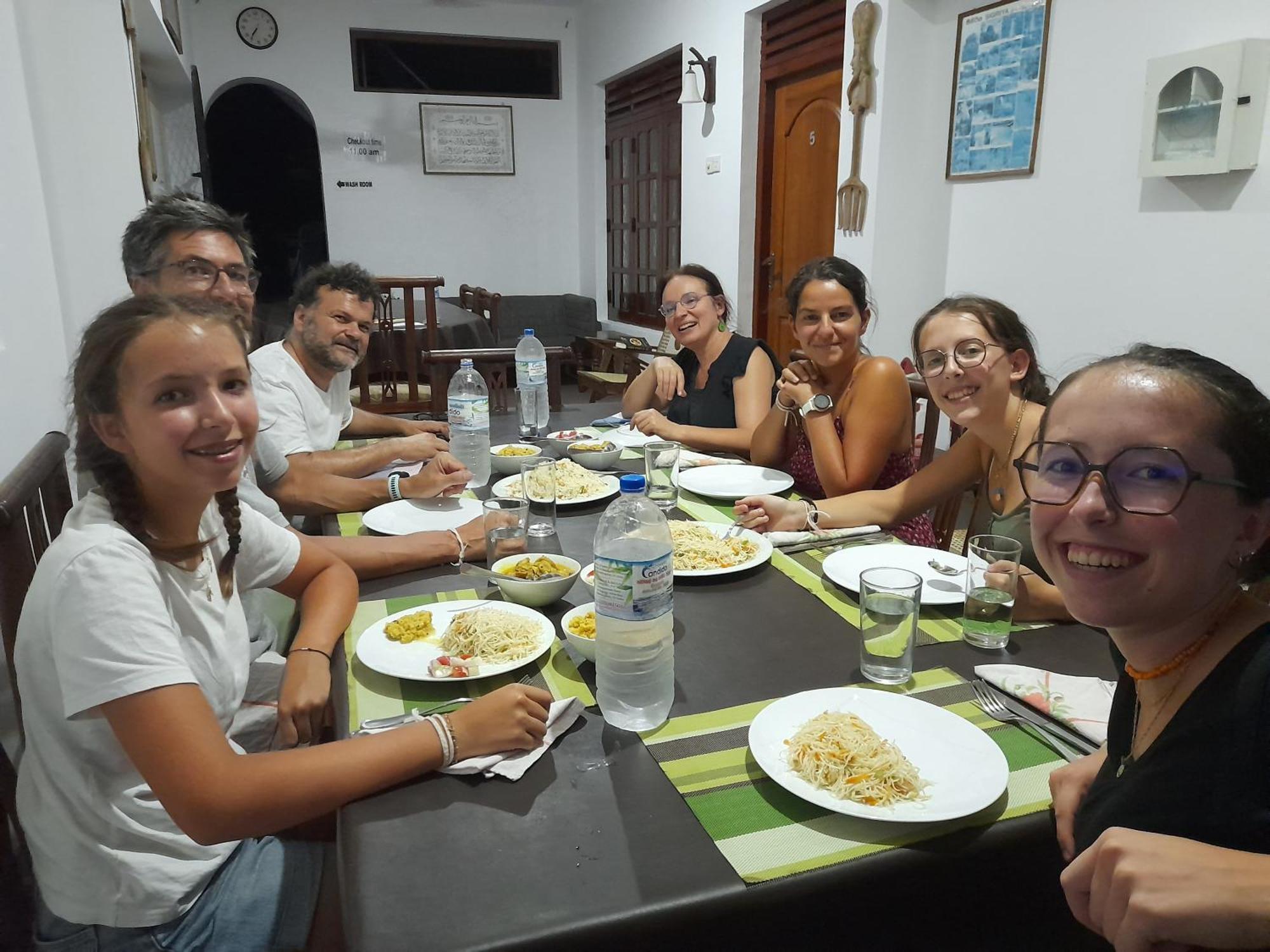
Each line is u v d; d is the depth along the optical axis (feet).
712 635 4.00
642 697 3.34
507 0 23.77
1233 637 2.28
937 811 2.63
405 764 2.89
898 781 2.74
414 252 24.76
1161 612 2.22
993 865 2.67
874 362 6.55
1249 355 8.93
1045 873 2.79
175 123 17.81
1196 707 2.23
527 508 4.92
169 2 14.02
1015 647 3.83
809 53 14.79
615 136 23.45
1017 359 4.98
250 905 3.40
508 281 25.85
